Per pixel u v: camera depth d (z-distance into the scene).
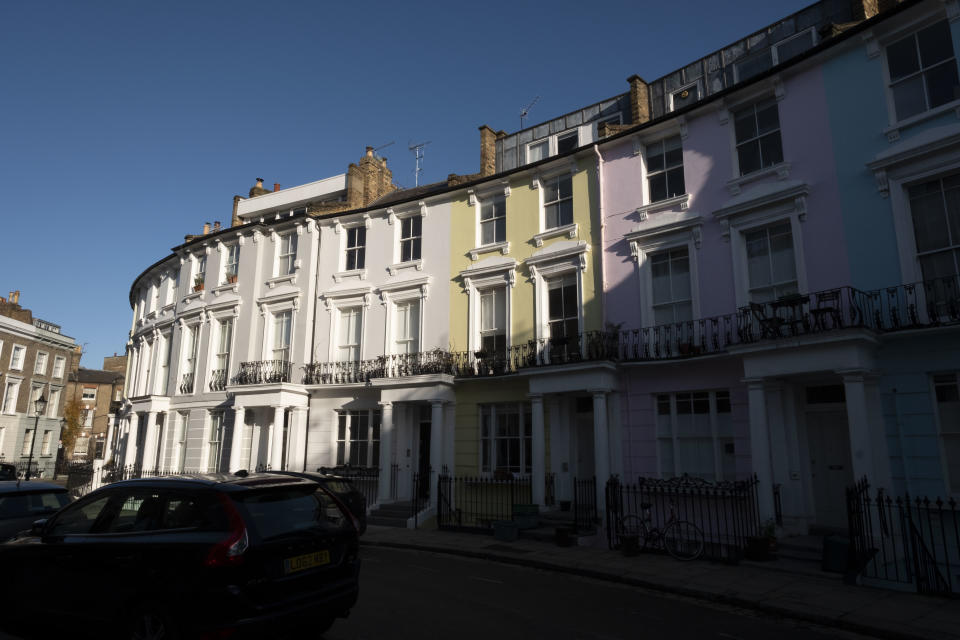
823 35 12.84
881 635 6.58
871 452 9.66
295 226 20.66
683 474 12.80
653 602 8.04
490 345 16.56
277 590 5.12
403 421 17.23
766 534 10.34
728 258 12.98
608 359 13.34
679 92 17.20
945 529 9.53
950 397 9.88
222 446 19.97
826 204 11.76
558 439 14.66
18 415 38.66
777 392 11.66
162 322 24.11
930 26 11.02
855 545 8.95
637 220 14.56
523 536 12.80
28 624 6.16
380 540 12.96
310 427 18.62
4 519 8.29
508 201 17.02
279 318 20.38
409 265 18.31
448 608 7.43
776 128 12.84
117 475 22.52
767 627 6.94
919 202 10.79
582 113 18.53
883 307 10.72
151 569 5.10
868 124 11.46
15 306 41.19
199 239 22.83
